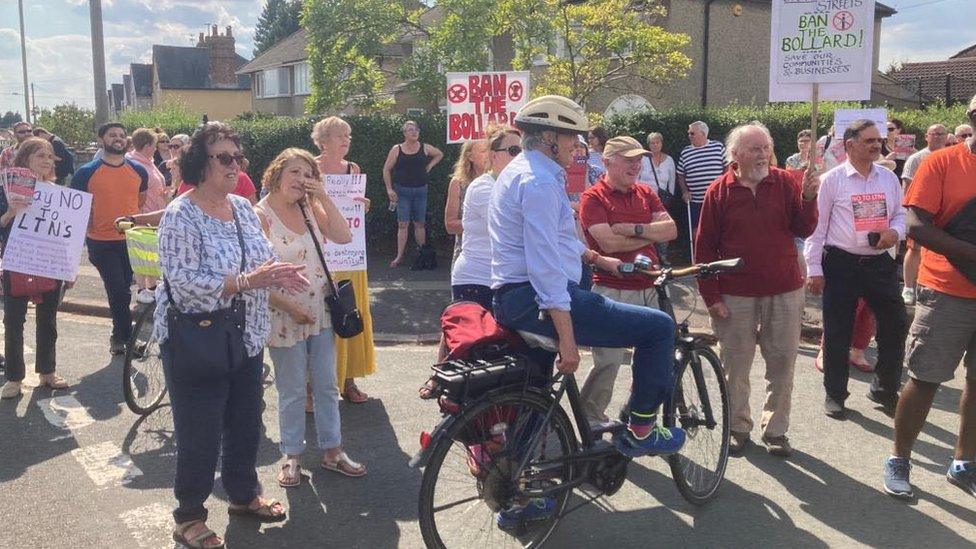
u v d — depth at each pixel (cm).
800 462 494
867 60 505
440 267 1162
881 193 553
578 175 761
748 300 489
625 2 1503
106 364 714
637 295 492
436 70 1438
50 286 622
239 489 421
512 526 386
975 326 428
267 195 456
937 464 491
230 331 377
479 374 345
